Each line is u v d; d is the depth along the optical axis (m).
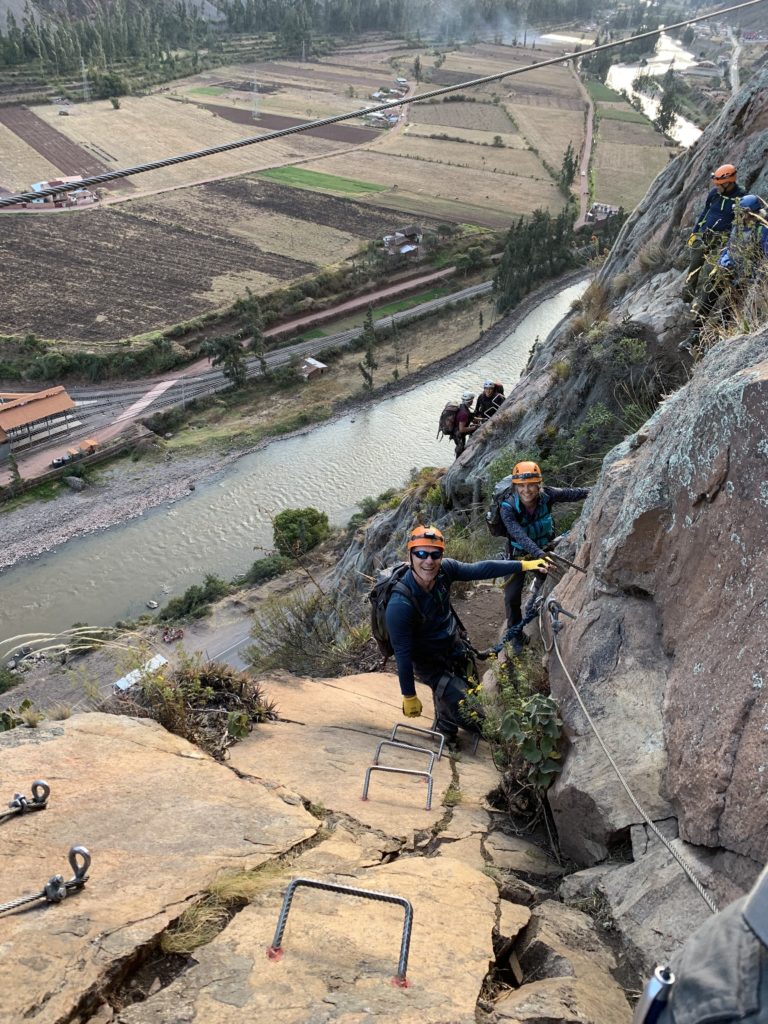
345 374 87.69
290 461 71.88
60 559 59.22
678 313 11.84
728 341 4.89
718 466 4.05
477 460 15.95
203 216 133.00
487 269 116.06
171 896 3.10
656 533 4.70
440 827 4.58
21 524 62.97
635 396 12.05
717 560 4.00
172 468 70.56
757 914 1.16
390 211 139.25
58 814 3.60
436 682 5.99
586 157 180.25
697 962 1.22
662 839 3.52
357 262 115.75
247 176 155.62
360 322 99.81
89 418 77.31
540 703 4.73
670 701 4.11
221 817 3.88
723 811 3.38
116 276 108.88
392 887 3.47
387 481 69.56
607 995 3.09
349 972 2.75
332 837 4.04
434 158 174.50
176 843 3.56
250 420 78.75
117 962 2.65
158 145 178.12
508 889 3.95
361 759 5.43
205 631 48.06
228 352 82.38
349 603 15.42
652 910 3.49
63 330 94.00
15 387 84.25
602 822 4.08
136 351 87.81
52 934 2.73
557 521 10.92
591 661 4.74
